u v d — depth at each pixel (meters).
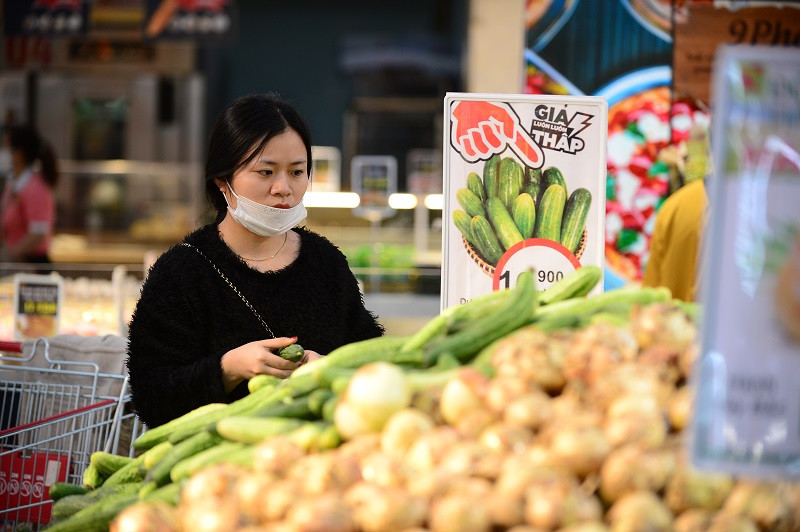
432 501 2.12
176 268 3.85
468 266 3.73
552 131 3.77
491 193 3.75
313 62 17.97
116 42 13.86
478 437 2.32
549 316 2.87
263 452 2.45
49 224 8.40
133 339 3.83
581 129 3.77
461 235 3.74
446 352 2.70
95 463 3.25
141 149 13.92
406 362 2.78
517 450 2.24
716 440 1.89
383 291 7.51
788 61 1.90
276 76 17.94
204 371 3.62
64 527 2.71
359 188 8.93
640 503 2.07
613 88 5.52
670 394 2.36
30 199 8.29
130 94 13.82
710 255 1.90
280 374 3.57
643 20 5.48
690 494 2.15
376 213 8.37
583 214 3.76
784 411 1.89
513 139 3.76
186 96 14.18
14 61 13.65
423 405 2.43
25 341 4.69
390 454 2.30
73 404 4.47
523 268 3.74
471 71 7.87
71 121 13.80
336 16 17.97
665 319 2.53
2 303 6.47
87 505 2.96
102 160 13.90
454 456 2.22
